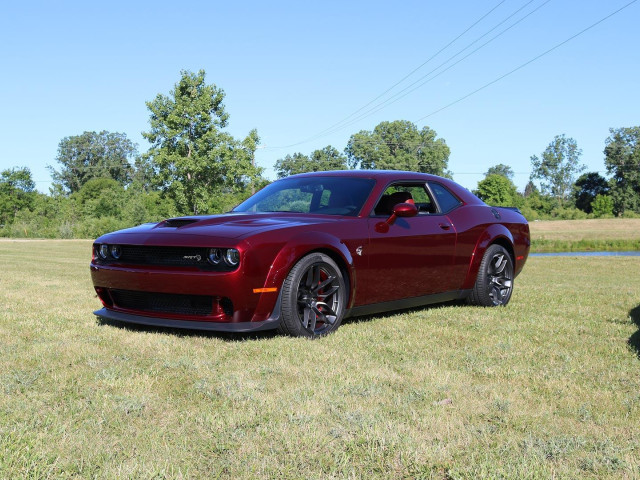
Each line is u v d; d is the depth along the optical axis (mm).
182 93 45844
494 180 120875
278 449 2205
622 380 3219
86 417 2547
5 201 81750
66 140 135250
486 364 3527
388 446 2223
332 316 4469
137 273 4293
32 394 2873
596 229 64750
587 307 5965
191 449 2203
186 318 4160
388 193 5188
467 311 5570
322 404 2721
